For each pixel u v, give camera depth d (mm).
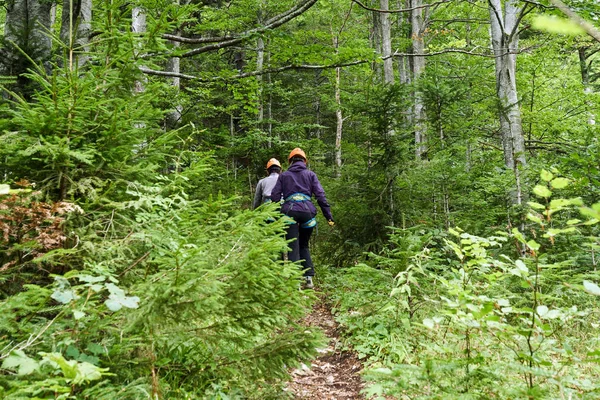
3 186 1606
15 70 4469
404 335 4023
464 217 6906
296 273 2449
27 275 2322
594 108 15031
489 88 15336
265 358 2436
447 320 3857
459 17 18125
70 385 1838
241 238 2459
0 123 2531
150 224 2559
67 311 1797
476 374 2283
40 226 2330
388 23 14594
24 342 1849
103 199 2477
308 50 7355
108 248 2293
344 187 7684
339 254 7734
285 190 5926
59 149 2338
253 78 8672
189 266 1980
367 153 7656
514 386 2238
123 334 2172
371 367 3568
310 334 2502
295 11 6910
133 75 2955
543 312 2148
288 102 18969
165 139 3018
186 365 2488
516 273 2359
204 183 8516
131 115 2723
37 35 5273
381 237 7207
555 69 17109
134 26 7574
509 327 2188
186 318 2070
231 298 2219
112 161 2666
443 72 9266
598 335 3627
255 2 11109
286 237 5750
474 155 10734
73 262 2424
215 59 13195
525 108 16016
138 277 2453
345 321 4703
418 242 4574
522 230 6312
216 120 17078
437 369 2225
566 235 5387
